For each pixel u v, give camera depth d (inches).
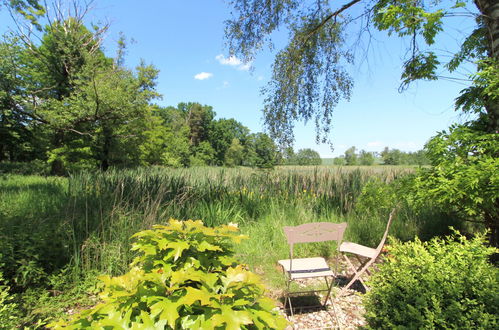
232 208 237.6
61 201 222.5
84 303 121.6
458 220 217.0
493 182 117.4
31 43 675.4
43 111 651.5
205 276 57.1
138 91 780.6
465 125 163.2
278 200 271.6
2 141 738.8
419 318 66.6
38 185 395.9
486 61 150.5
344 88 310.2
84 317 52.6
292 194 282.7
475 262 82.0
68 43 693.9
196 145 2490.2
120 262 143.8
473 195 123.0
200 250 63.4
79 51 717.3
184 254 65.6
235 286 57.3
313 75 316.8
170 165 1159.0
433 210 230.2
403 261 87.9
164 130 1080.2
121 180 218.2
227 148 2508.6
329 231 116.2
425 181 145.3
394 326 68.9
